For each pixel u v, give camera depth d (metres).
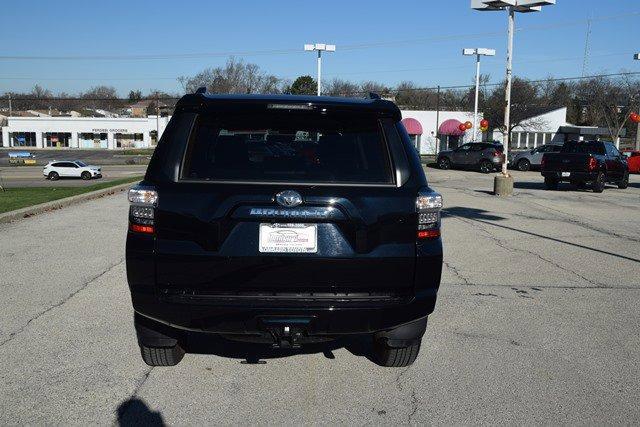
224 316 3.58
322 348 4.94
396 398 4.00
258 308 3.54
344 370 4.47
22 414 3.67
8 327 5.23
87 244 8.86
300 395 4.03
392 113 3.95
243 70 81.25
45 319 5.46
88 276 7.02
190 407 3.82
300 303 3.57
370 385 4.21
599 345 5.10
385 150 3.85
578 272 7.95
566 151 23.06
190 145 3.79
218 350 4.83
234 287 3.62
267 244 3.58
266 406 3.86
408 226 3.68
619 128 58.75
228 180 3.69
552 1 16.34
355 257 3.61
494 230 11.32
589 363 4.69
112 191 16.89
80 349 4.75
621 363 4.70
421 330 4.04
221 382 4.21
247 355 4.74
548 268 8.16
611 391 4.17
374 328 3.66
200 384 4.16
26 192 19.83
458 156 36.44
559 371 4.52
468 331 5.42
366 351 4.88
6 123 107.25
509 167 37.56
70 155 81.25
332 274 3.62
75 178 47.16
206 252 3.58
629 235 11.13
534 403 3.96
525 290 6.96
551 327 5.57
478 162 35.41
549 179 22.23
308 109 3.88
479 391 4.14
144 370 4.38
